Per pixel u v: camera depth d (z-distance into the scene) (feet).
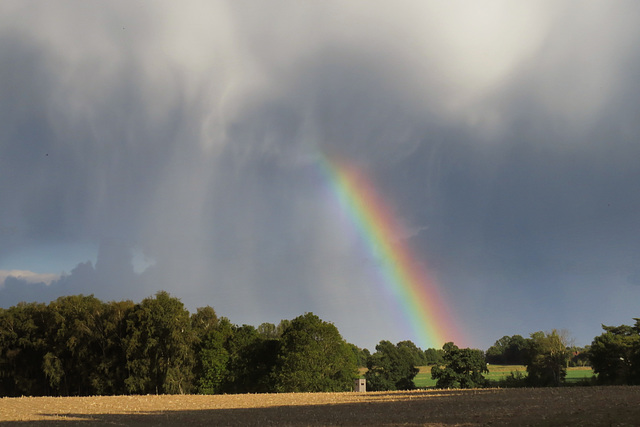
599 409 118.32
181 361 333.21
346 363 376.27
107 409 179.73
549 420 104.78
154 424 130.72
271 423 127.24
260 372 356.59
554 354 368.07
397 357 498.28
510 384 370.53
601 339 332.80
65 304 348.79
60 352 335.88
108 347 333.83
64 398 240.53
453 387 358.43
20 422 138.21
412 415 132.36
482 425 104.83
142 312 328.49
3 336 340.59
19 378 339.77
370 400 201.05
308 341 342.03
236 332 376.89
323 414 147.43
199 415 154.92
